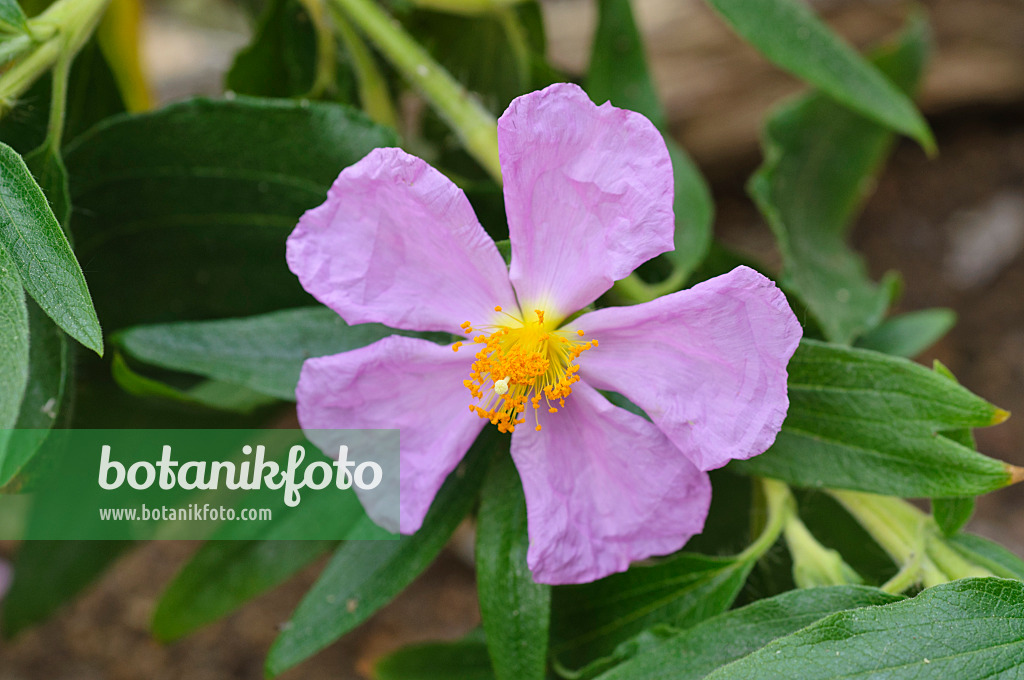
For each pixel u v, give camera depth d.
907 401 0.28
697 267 0.33
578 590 0.30
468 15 0.35
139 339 0.30
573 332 0.28
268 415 0.33
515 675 0.28
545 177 0.28
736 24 0.32
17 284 0.27
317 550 0.34
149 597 0.49
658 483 0.28
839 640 0.27
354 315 0.28
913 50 0.37
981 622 0.27
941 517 0.29
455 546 0.50
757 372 0.27
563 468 0.28
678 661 0.28
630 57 0.34
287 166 0.31
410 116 0.38
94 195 0.31
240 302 0.33
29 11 0.32
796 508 0.30
